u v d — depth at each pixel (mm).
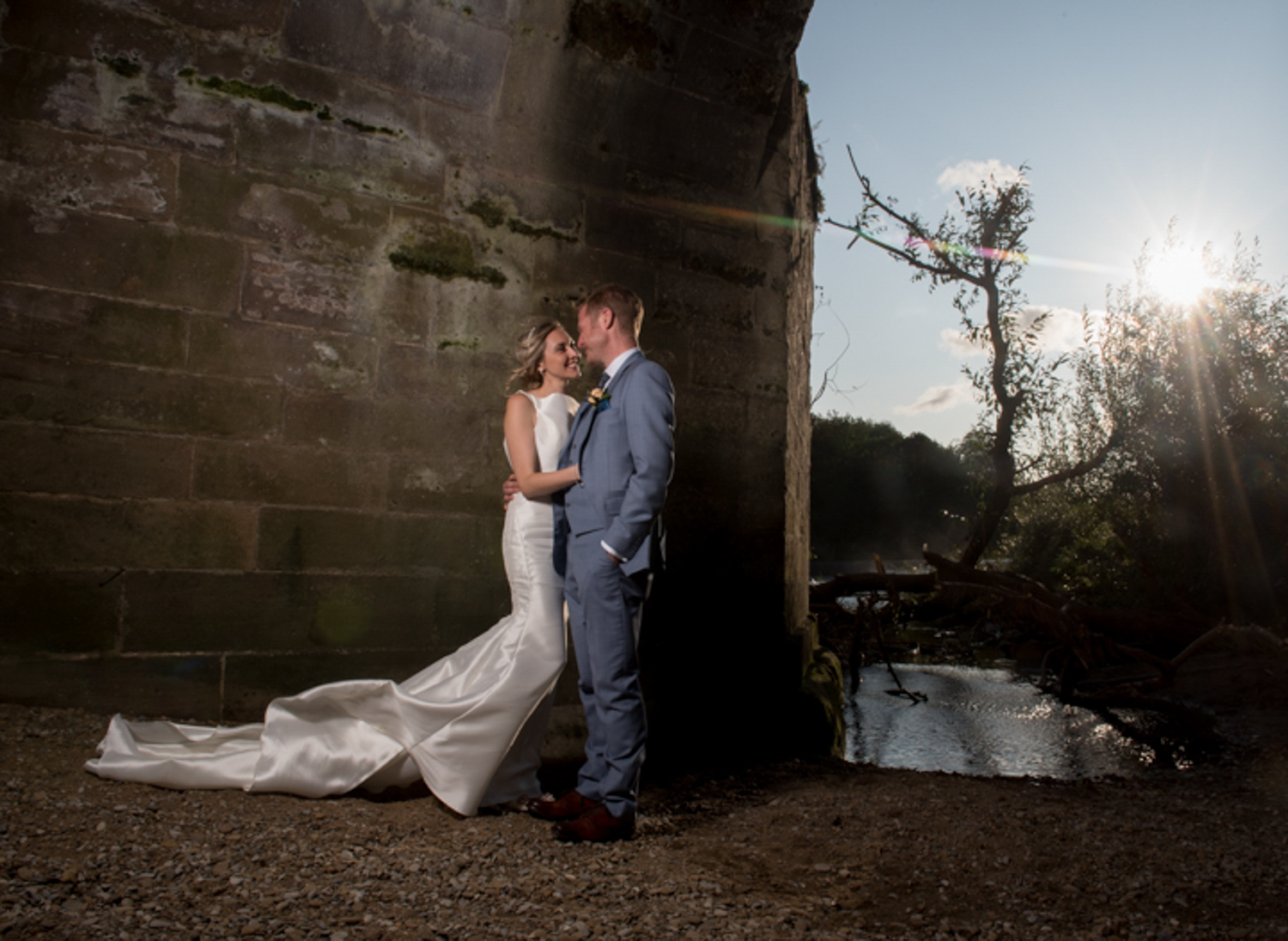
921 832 3318
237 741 3188
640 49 4516
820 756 4965
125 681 3482
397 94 4105
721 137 4977
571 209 4570
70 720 3283
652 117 4738
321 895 2275
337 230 3949
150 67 3598
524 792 3361
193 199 3660
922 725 7219
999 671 10172
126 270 3531
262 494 3760
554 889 2496
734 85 4832
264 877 2354
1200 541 10227
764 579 5145
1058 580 12945
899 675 9953
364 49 3975
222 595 3670
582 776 3186
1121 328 11734
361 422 3979
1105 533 11672
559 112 4492
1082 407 12344
